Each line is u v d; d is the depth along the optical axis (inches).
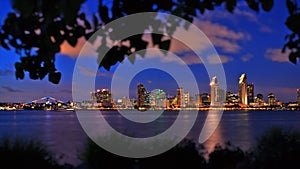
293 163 314.5
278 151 333.1
